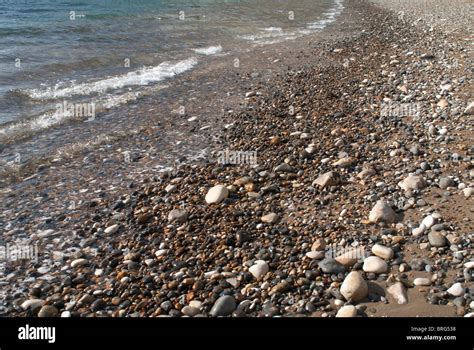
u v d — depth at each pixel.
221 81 17.55
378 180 9.07
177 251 7.38
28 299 6.53
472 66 15.46
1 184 9.90
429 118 11.71
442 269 6.41
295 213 8.32
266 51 22.56
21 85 15.82
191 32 26.27
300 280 6.42
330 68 18.69
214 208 8.65
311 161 10.34
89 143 11.95
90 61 19.14
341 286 6.16
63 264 7.34
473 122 10.99
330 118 12.84
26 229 8.30
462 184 8.45
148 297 6.43
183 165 10.69
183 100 15.38
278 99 15.05
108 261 7.33
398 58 18.64
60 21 26.67
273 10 36.53
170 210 8.75
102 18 28.56
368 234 7.41
